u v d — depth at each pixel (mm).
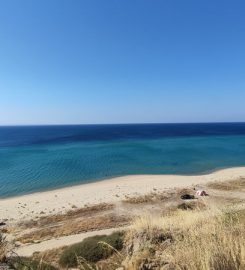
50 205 40156
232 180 52031
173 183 50969
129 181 53938
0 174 60719
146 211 34062
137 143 119000
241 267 3963
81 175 59688
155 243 9062
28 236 27453
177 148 99875
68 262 13398
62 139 149250
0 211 37938
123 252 10695
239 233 5223
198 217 9930
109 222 30625
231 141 123750
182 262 4441
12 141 141875
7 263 6219
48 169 65438
